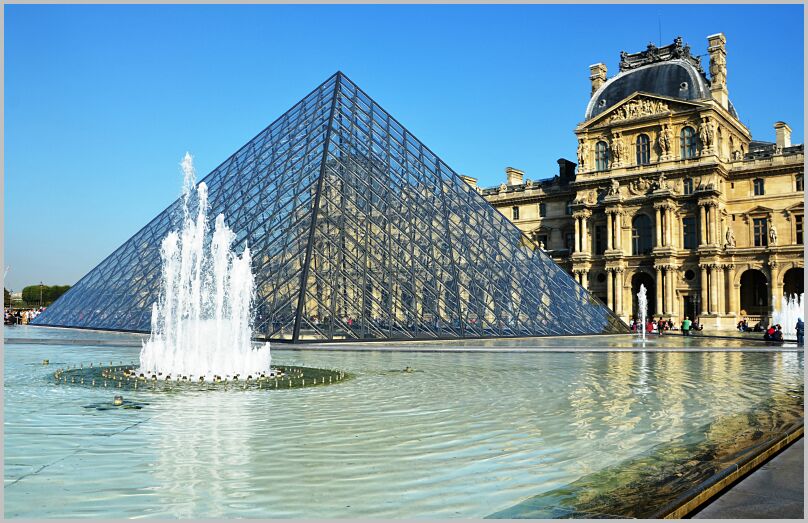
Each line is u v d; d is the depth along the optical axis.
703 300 111.38
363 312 53.59
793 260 106.75
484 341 56.91
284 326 50.97
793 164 110.38
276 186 63.53
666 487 11.48
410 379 29.69
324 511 11.29
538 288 66.81
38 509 11.40
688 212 114.31
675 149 116.31
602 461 14.55
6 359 38.28
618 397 24.17
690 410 21.19
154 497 12.06
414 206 63.53
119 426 18.36
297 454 15.16
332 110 67.69
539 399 23.61
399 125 74.69
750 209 114.56
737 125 123.12
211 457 14.88
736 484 12.29
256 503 11.71
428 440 16.66
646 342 63.16
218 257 57.47
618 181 120.44
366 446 15.99
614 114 122.62
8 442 16.36
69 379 28.73
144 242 70.75
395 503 11.71
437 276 58.62
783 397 23.55
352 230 57.28
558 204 133.00
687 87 117.19
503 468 14.01
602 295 121.94
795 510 10.77
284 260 54.75
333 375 30.94
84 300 71.25
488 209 71.50
